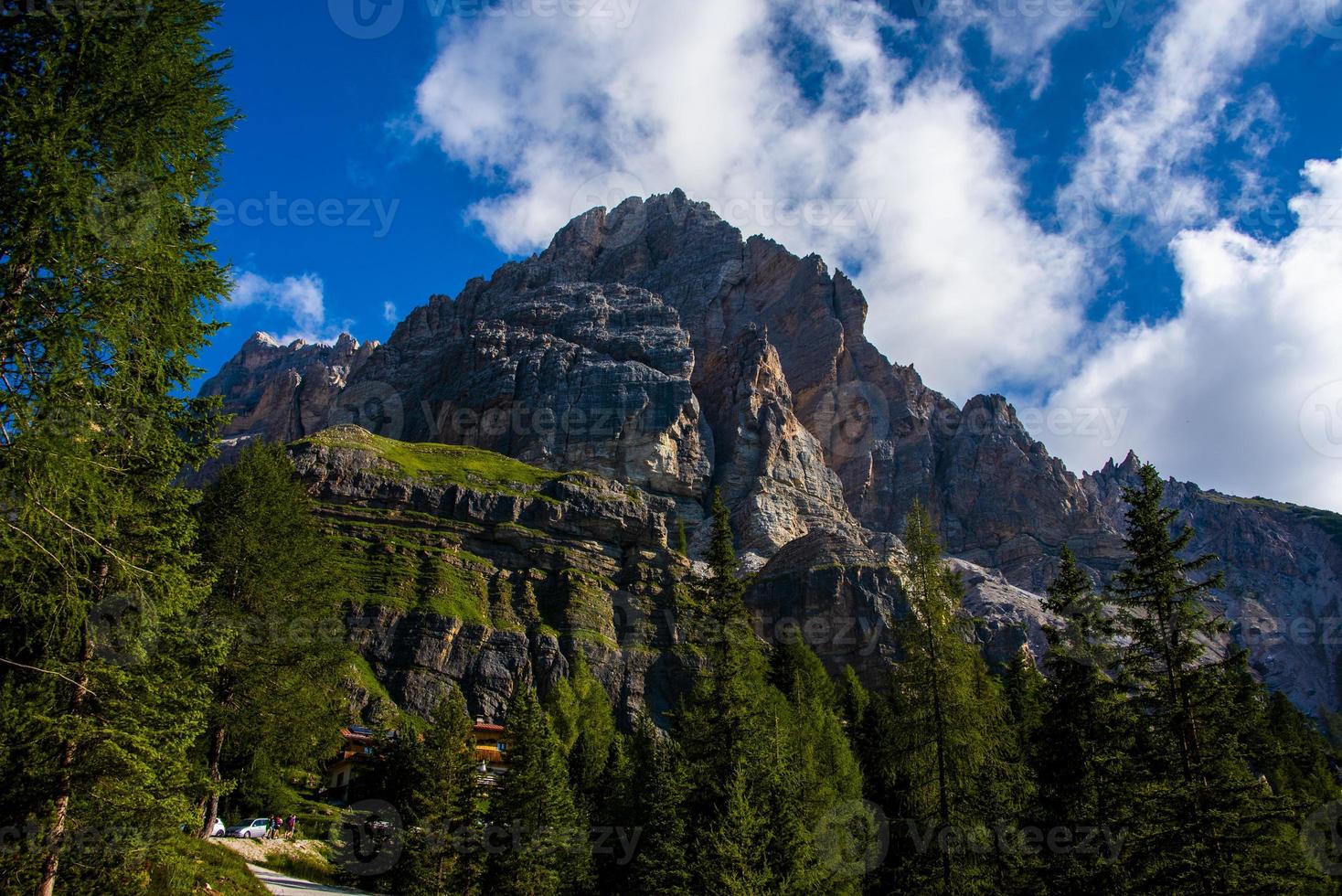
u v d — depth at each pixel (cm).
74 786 2556
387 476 15650
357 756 8319
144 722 2741
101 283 2214
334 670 5350
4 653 2545
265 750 5141
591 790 7625
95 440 2397
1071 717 4284
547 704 11262
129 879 2784
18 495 2091
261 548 5062
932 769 3931
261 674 4756
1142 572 3934
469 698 12300
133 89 2361
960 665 4000
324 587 5566
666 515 17612
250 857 5362
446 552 14425
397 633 12700
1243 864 3338
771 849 4434
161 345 2469
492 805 6022
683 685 13650
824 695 9406
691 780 5284
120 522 2630
